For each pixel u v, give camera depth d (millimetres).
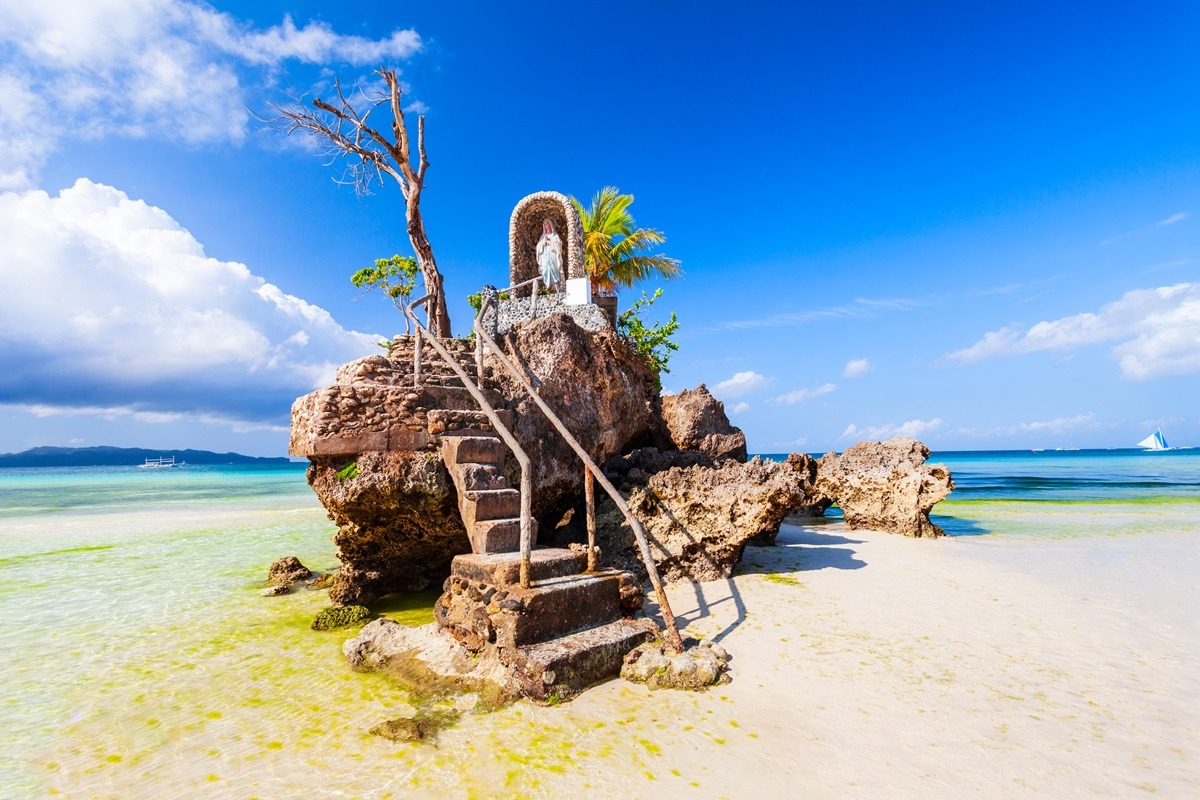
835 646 6672
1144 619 7691
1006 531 16609
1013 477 46812
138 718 5523
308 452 7977
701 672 5703
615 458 12992
